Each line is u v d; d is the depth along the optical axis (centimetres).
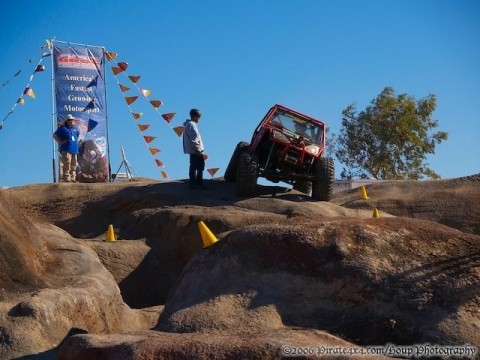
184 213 1617
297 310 704
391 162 3594
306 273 724
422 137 3594
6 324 813
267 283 729
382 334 662
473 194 1980
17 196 1923
